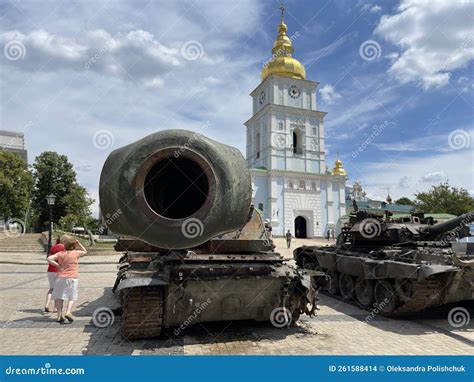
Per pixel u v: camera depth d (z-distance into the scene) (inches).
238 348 222.1
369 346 232.5
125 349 217.5
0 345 227.5
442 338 253.3
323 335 253.6
